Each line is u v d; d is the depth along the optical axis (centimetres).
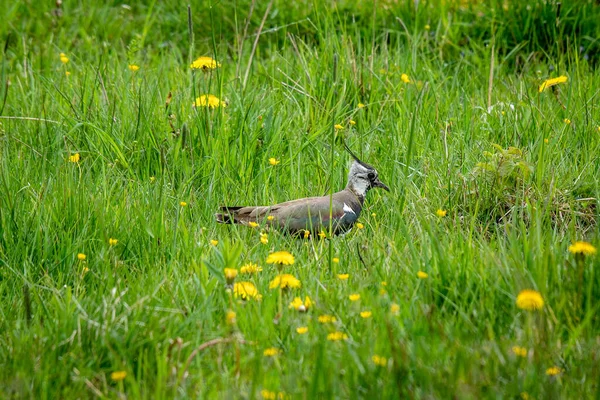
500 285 840
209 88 1245
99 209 1002
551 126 1242
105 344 766
